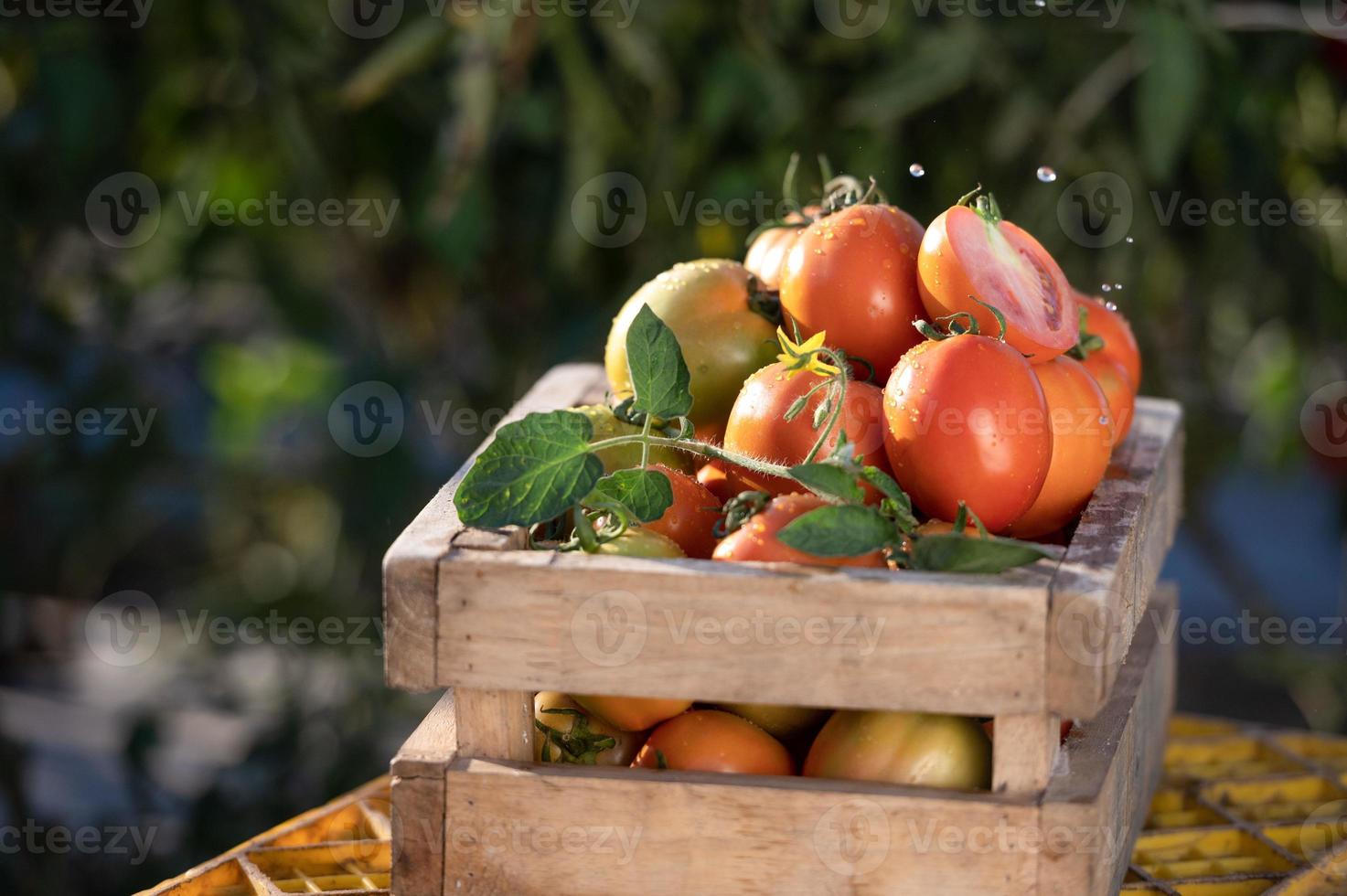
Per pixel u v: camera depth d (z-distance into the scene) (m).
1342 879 1.15
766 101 2.11
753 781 0.92
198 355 2.74
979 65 2.09
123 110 2.16
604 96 2.13
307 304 2.39
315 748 2.48
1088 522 1.02
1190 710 3.41
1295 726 3.33
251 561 2.86
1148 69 1.93
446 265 2.31
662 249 2.24
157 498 3.09
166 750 2.99
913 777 0.92
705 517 1.04
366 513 2.41
